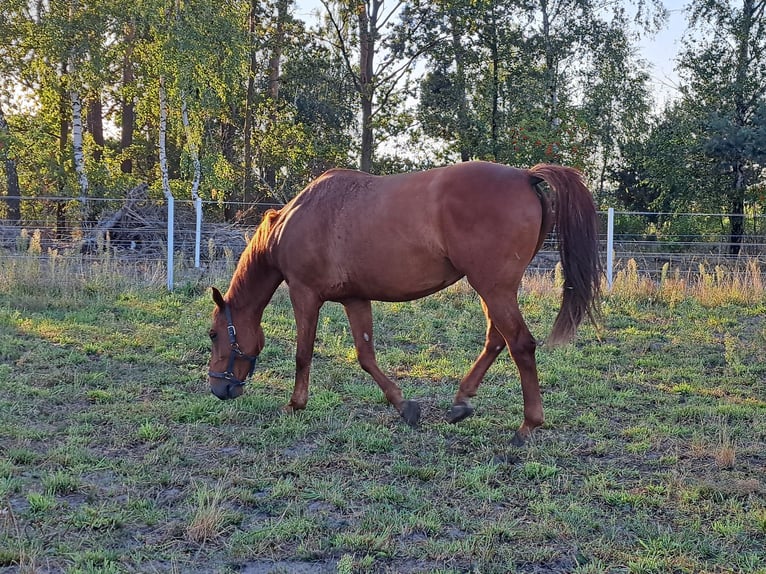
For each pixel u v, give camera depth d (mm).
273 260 4824
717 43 19047
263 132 23766
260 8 22797
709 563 2912
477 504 3477
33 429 4359
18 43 19547
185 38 16391
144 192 15789
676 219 19750
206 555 2947
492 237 4016
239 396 5191
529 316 8422
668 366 6352
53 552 2906
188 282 9781
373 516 3287
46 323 7281
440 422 4750
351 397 5344
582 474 3896
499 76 21797
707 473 3871
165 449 4094
